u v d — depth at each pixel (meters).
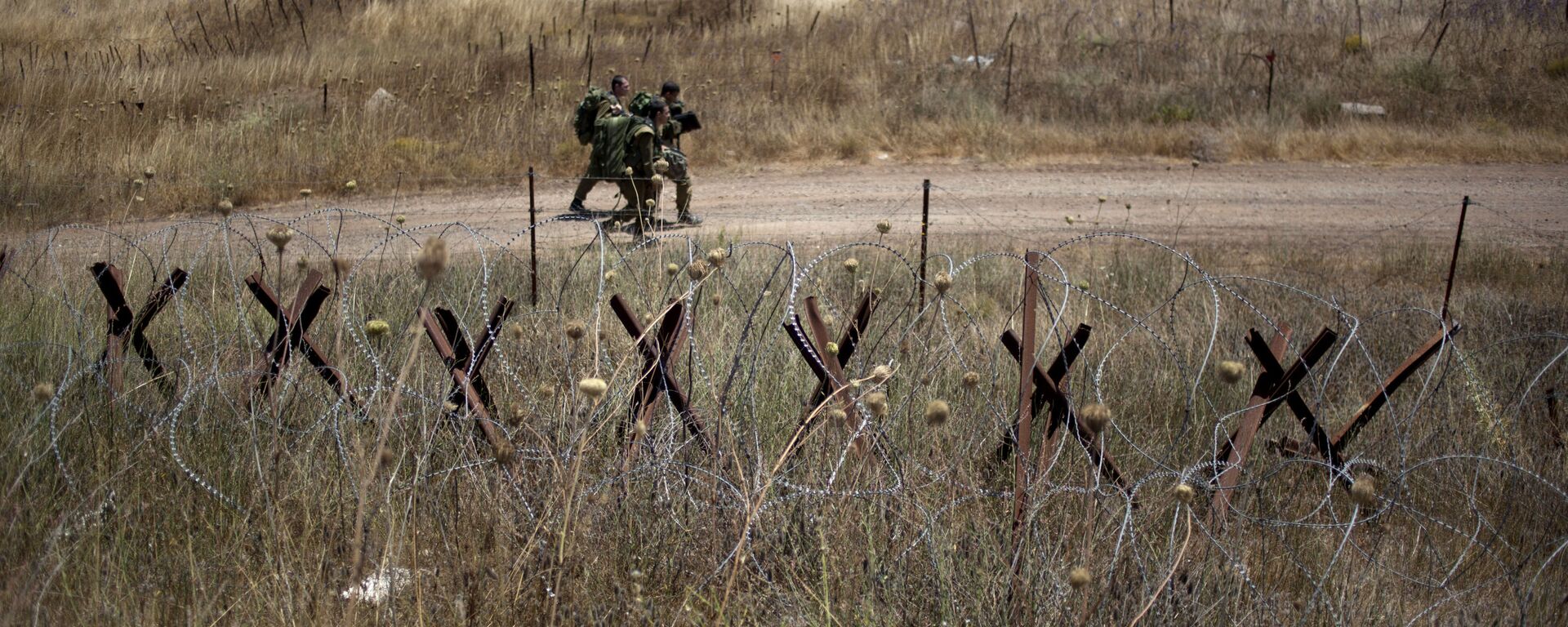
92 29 19.94
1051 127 13.48
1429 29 16.39
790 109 13.88
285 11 19.94
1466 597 3.43
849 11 19.05
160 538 3.27
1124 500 3.53
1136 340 5.61
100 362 3.71
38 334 4.61
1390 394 3.89
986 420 4.02
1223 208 10.69
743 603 3.12
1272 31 16.69
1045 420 4.11
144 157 10.70
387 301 5.46
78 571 3.00
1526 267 8.10
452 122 12.68
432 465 3.70
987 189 11.54
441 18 19.14
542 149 12.15
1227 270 8.02
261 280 3.88
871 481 3.41
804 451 3.64
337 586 3.02
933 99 14.06
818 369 3.61
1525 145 12.91
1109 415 2.35
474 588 3.01
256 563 3.18
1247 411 3.79
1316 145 12.98
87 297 4.96
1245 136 13.14
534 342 4.58
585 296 5.83
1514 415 4.53
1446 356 5.33
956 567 3.16
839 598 3.12
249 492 3.51
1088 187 11.64
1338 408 4.77
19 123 11.13
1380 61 15.09
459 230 9.29
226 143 11.34
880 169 12.55
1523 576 3.55
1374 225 9.96
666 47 16.80
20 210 9.16
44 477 3.43
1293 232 9.68
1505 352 5.52
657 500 3.44
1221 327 6.01
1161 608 3.02
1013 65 15.37
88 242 8.23
